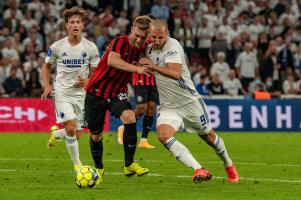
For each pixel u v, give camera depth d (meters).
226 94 57.16
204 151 37.94
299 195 23.50
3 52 56.56
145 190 24.36
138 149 38.44
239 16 64.19
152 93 38.53
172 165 31.55
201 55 61.66
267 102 52.09
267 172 29.48
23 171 29.44
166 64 24.05
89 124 26.30
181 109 24.78
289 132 51.47
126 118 25.25
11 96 53.91
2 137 45.62
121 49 24.73
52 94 29.78
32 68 55.56
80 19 28.95
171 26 61.50
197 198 22.72
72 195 23.27
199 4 64.50
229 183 26.08
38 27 60.19
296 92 59.28
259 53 60.47
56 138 33.62
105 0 64.56
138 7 64.06
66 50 29.05
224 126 51.72
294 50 62.91
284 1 66.81
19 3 61.81
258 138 45.97
